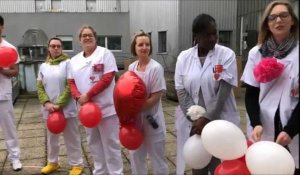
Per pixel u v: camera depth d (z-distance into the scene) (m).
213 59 2.79
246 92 2.57
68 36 16.66
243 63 10.22
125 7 17.55
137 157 3.28
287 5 2.26
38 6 17.73
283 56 2.32
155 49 13.96
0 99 4.10
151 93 3.14
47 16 16.44
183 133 3.00
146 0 14.79
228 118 2.88
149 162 4.30
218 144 2.23
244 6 11.15
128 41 17.02
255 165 2.09
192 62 2.88
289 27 2.29
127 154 4.75
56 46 4.05
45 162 4.60
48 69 4.02
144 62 3.19
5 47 3.99
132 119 3.07
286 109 2.32
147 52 3.15
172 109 8.20
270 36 2.42
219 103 2.72
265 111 2.43
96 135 3.71
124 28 17.00
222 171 2.26
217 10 11.69
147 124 3.17
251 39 10.67
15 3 17.19
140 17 15.73
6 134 4.24
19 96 10.29
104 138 3.61
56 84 3.98
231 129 2.26
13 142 4.29
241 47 11.21
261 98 2.46
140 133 3.11
